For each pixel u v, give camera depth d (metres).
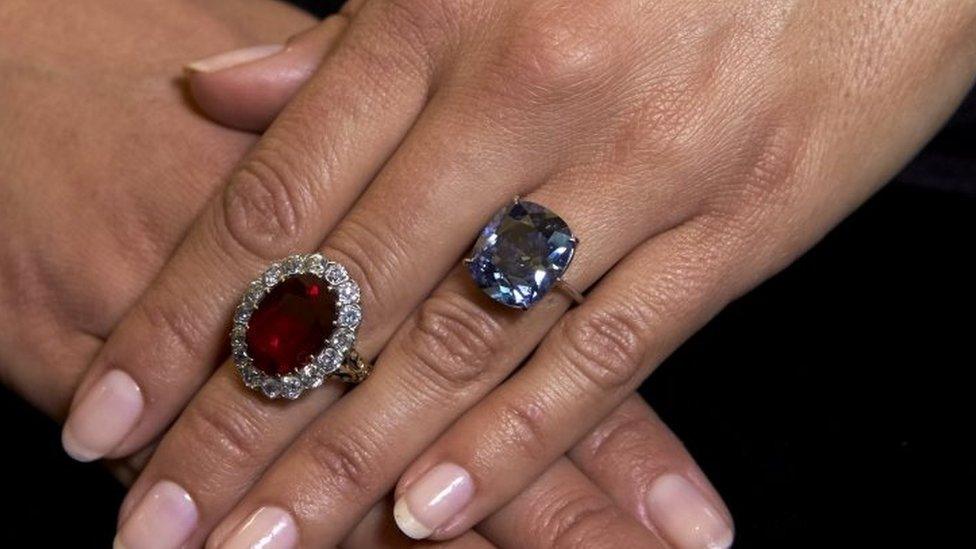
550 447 0.30
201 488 0.30
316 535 0.30
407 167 0.29
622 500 0.32
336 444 0.30
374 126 0.30
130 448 0.31
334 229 0.30
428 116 0.29
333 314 0.29
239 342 0.29
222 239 0.30
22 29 0.34
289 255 0.30
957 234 0.36
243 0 0.36
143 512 0.30
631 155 0.29
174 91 0.34
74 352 0.33
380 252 0.29
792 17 0.29
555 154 0.29
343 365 0.29
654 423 0.33
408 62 0.29
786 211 0.30
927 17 0.29
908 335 0.36
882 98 0.30
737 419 0.36
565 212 0.29
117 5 0.35
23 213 0.33
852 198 0.30
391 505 0.32
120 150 0.33
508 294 0.28
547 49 0.28
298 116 0.30
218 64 0.32
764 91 0.29
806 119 0.29
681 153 0.29
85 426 0.31
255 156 0.30
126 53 0.34
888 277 0.36
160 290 0.31
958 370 0.36
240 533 0.30
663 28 0.29
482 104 0.29
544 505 0.31
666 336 0.30
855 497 0.35
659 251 0.30
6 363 0.34
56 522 0.40
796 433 0.36
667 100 0.29
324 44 0.32
